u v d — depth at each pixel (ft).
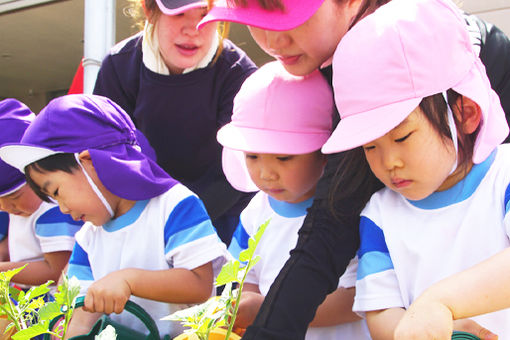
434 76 2.80
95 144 4.19
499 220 3.01
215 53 5.64
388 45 2.84
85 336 3.72
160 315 4.39
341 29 3.74
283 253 4.34
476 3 7.57
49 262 5.54
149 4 5.28
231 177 5.02
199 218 4.35
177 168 6.08
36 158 4.07
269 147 3.94
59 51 22.41
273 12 3.57
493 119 3.01
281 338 2.92
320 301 3.15
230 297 2.19
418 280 3.17
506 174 3.06
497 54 3.89
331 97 4.15
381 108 2.81
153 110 5.74
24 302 2.79
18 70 25.54
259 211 4.73
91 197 4.22
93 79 8.11
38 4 16.58
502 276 2.39
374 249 3.33
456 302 2.36
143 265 4.33
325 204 3.38
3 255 6.37
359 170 3.42
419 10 2.89
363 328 4.17
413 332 2.31
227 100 5.73
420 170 2.85
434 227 3.19
